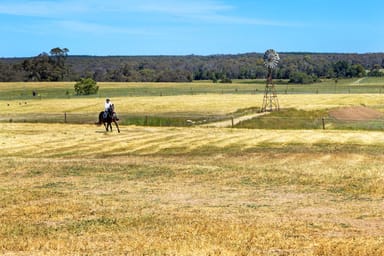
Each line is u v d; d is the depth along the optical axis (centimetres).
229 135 4625
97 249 1211
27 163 2942
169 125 5928
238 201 1895
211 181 2345
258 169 2747
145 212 1680
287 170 2702
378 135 4559
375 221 1551
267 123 5850
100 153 3741
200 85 17350
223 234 1346
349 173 2547
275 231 1383
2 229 1441
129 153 3722
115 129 5244
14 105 9488
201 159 3366
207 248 1202
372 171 2622
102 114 5294
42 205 1783
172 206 1789
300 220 1551
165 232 1382
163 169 2706
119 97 11069
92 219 1573
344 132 4838
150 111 7956
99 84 17762
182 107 8412
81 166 2817
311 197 1973
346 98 9462
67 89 15288
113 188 2172
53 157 3541
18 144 4150
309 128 5469
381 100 9031
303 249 1206
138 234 1364
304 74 18850
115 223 1511
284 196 1997
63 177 2469
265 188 2172
